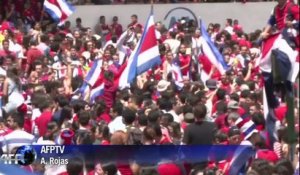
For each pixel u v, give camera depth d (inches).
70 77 1720.0
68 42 2096.5
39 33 2170.3
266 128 1115.3
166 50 1911.9
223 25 2940.5
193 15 2928.2
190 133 1146.7
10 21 2667.3
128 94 1413.6
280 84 967.6
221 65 1782.7
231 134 1093.1
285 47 1058.1
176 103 1375.5
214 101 1434.5
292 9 1300.4
